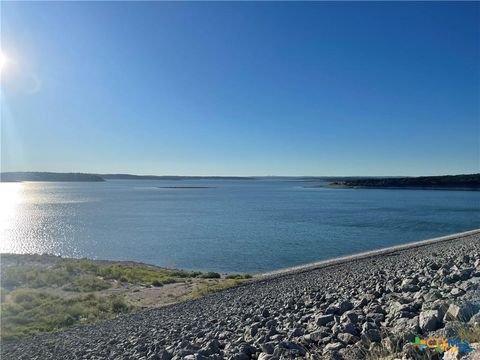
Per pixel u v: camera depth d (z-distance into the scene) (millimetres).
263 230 67438
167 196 199250
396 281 13680
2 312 20891
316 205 127938
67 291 27391
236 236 61031
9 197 188125
